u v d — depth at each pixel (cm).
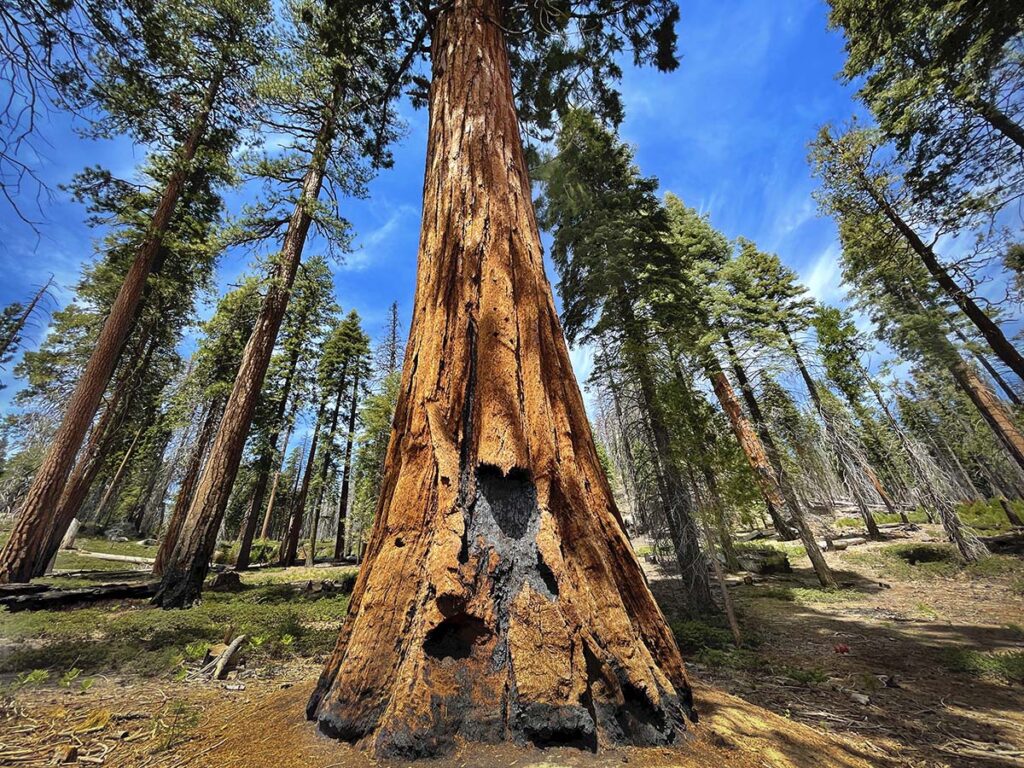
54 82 532
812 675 518
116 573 1144
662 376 952
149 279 1091
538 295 310
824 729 332
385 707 198
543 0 651
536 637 205
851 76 1075
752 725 246
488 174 344
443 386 272
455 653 206
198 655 438
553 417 274
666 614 975
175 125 1022
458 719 190
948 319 1491
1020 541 1550
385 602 223
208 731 242
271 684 371
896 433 1738
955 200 1062
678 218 1520
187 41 802
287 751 196
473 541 228
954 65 820
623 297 1146
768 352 1273
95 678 375
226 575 1014
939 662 580
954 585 1201
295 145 1074
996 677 506
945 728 349
